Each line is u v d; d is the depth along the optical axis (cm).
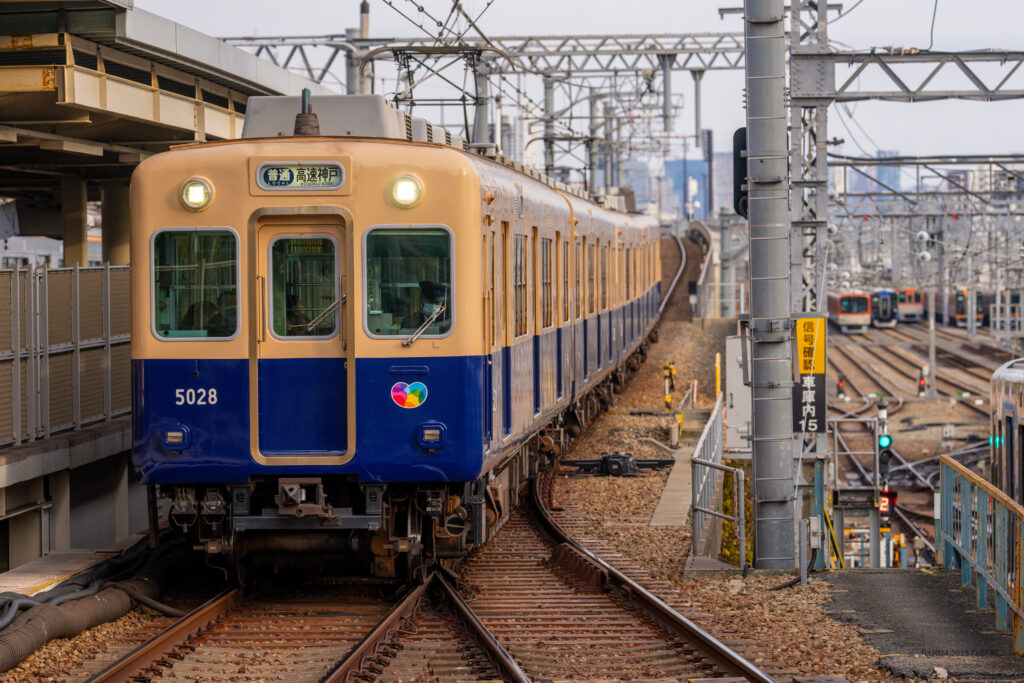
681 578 4472
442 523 3831
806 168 6900
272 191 3594
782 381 4578
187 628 3384
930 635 3475
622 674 3031
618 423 9038
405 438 3581
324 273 3631
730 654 3031
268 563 3919
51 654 3203
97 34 6362
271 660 3134
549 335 5497
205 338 3622
